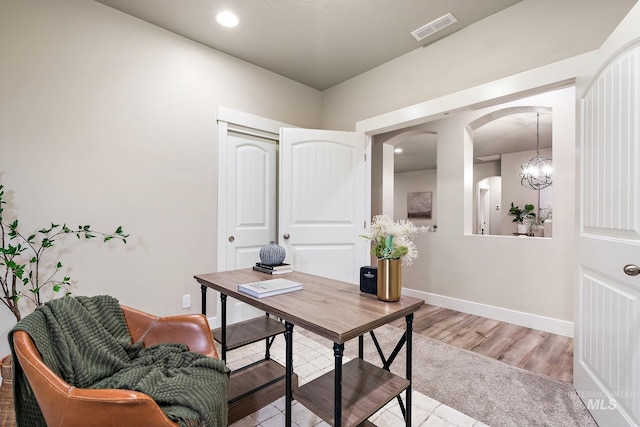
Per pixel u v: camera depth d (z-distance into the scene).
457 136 3.62
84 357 1.20
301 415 1.67
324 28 2.47
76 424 0.90
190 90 2.62
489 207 8.20
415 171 9.45
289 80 3.34
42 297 1.97
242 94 2.95
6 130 1.86
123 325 1.47
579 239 1.79
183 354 1.37
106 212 2.21
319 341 2.65
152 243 2.43
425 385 1.97
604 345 1.52
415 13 2.28
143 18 2.35
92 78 2.16
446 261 3.66
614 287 1.44
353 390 1.28
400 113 2.85
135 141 2.34
